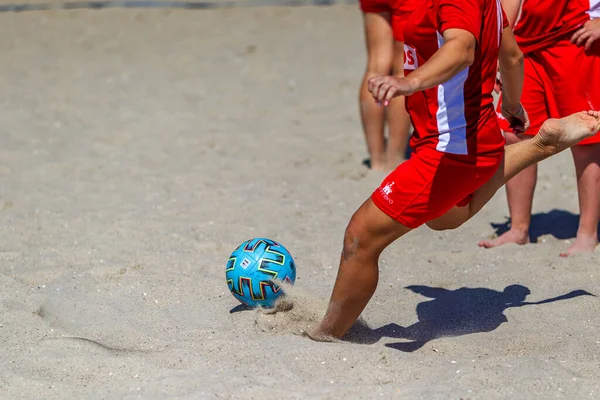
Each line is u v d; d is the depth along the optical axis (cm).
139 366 1223
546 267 1652
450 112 1172
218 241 1856
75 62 3828
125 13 4734
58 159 2511
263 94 3341
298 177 2370
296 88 3431
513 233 1816
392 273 1666
